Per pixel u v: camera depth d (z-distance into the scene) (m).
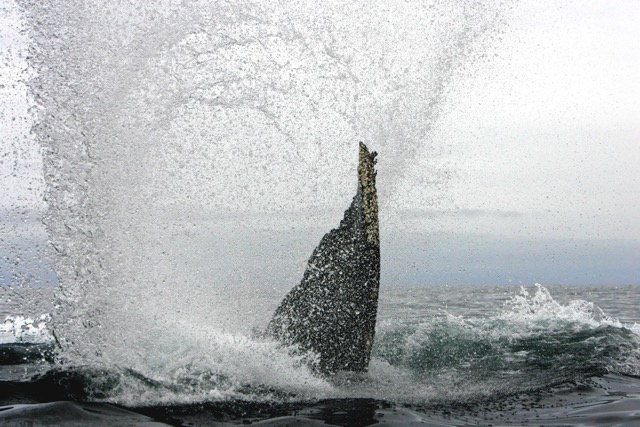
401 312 20.34
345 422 6.70
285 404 7.30
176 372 8.08
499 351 10.66
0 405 6.86
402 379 8.69
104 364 8.15
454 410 7.36
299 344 8.49
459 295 32.97
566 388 8.41
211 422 6.61
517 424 6.86
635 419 7.05
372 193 8.11
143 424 6.44
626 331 12.54
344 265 8.30
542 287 15.18
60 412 6.63
